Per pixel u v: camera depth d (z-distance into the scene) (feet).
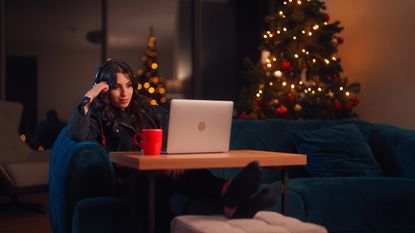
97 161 8.43
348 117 14.75
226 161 7.07
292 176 11.82
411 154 11.02
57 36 24.16
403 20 13.79
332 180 10.05
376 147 12.14
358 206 9.58
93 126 9.07
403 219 9.77
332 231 9.42
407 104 13.69
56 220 9.18
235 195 6.77
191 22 20.70
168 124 7.38
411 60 13.53
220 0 23.84
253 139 11.74
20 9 23.66
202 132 7.67
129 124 9.31
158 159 6.64
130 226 8.11
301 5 14.53
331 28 14.66
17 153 16.49
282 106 14.07
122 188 8.87
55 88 23.94
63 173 8.54
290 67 14.33
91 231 7.92
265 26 21.70
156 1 24.80
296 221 6.81
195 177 8.32
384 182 10.06
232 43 23.86
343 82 14.52
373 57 14.90
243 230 6.27
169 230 8.63
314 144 11.66
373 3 14.90
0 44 19.13
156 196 8.46
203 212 7.67
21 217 15.15
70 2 23.91
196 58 20.62
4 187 15.02
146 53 20.89
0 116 16.66
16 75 23.29
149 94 20.58
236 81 23.27
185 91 23.08
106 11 20.58
